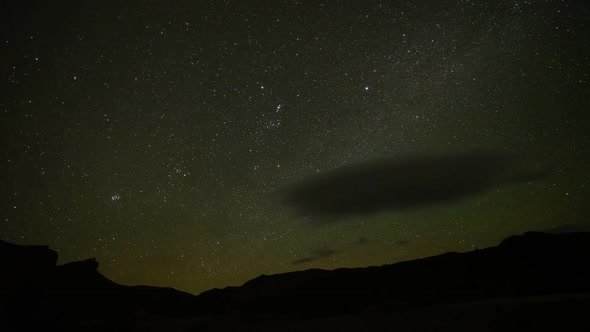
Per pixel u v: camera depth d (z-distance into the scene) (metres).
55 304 15.16
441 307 14.48
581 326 10.29
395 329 12.55
